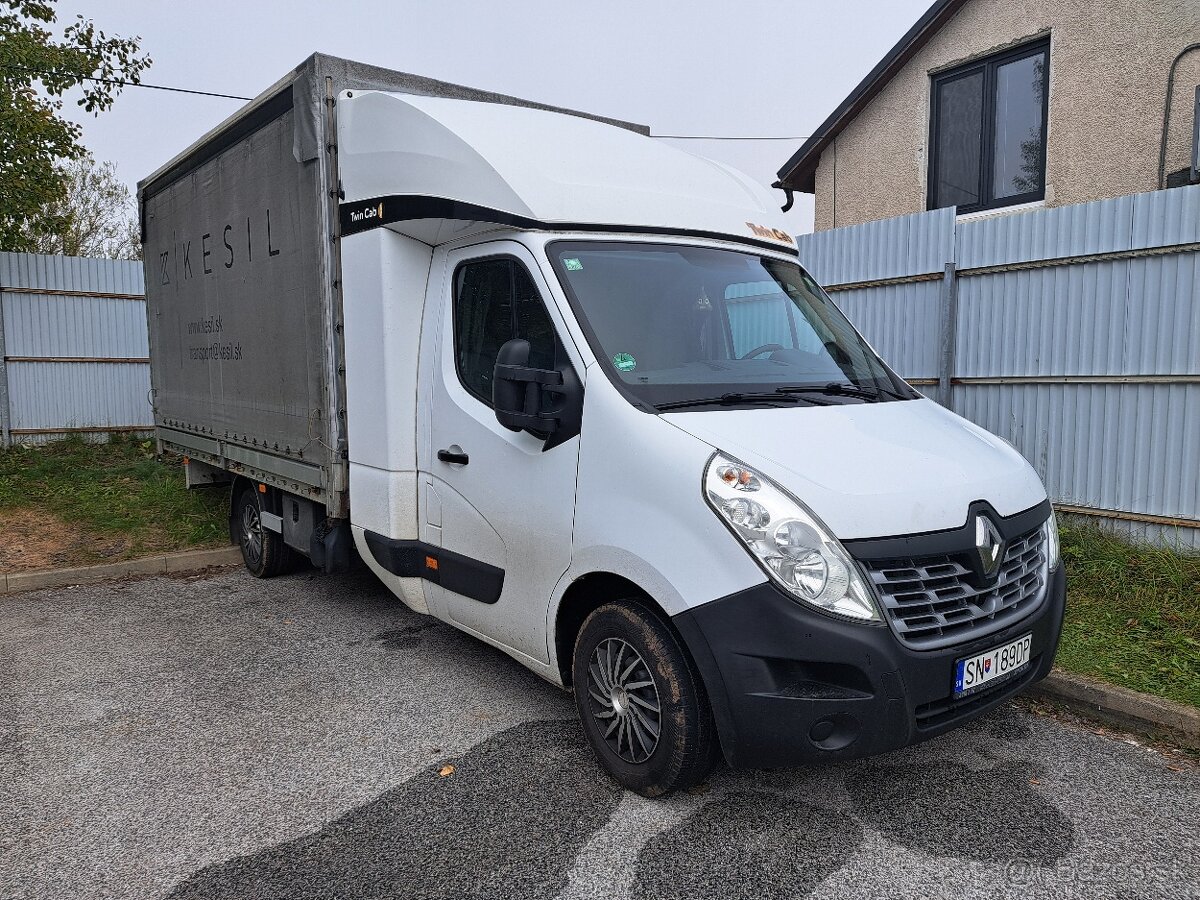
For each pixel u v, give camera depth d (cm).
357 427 482
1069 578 553
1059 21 876
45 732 412
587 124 470
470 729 409
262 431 598
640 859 303
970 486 319
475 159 396
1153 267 573
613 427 335
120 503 890
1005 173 959
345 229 478
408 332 452
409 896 285
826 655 282
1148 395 581
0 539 783
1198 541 560
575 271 375
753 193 488
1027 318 642
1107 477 605
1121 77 833
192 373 725
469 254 422
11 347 1219
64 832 326
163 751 392
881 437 339
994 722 415
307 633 557
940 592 299
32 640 549
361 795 350
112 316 1295
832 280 778
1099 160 856
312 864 304
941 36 992
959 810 333
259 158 562
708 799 342
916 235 707
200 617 595
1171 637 471
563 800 343
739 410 342
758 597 288
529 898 283
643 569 316
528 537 374
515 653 405
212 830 326
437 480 437
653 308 382
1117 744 391
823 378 400
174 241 734
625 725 343
